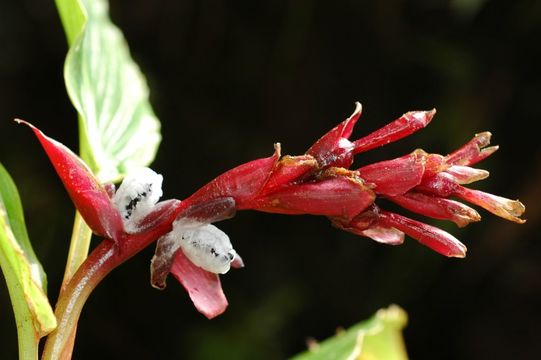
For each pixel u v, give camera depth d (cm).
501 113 92
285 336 87
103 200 30
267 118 91
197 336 82
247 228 90
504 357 96
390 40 90
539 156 93
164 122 87
